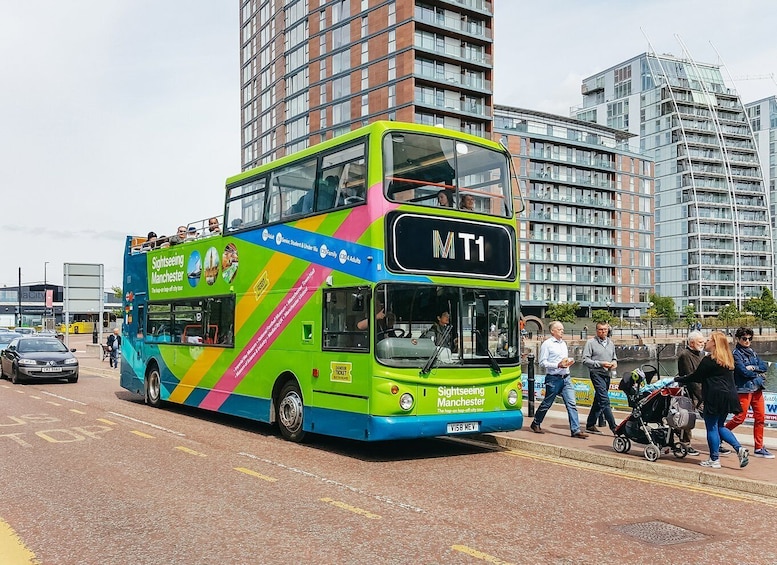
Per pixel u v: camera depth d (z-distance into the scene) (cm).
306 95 7188
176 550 572
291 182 1180
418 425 963
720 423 901
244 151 8581
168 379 1580
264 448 1080
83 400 1772
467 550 573
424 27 6250
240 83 8731
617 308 9481
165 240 1684
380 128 989
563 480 862
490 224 1077
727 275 11006
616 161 9475
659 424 963
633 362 6122
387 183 981
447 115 6438
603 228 9312
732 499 770
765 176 13388
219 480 840
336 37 6800
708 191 11000
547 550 577
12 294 10744
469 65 6562
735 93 11644
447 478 868
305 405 1088
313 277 1090
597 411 1186
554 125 9112
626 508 724
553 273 8912
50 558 553
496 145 1118
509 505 728
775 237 13050
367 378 953
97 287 3291
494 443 1148
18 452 1023
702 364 895
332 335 1035
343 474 886
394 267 967
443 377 993
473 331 1036
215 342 1382
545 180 8681
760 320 9144
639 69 11500
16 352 2308
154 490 786
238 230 1327
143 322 1747
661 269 11212
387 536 611
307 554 561
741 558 566
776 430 1194
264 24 8044
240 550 571
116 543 591
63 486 805
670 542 607
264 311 1220
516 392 1073
